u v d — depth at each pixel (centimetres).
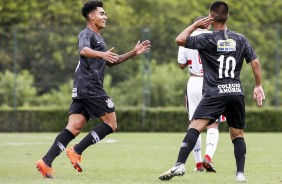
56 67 7450
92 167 3266
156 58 7594
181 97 7619
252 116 7100
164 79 7588
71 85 7469
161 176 2553
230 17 9631
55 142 2764
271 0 10125
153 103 7594
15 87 7369
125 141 5353
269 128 7094
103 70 2783
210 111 2545
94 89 2759
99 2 2788
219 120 3170
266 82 7988
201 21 2567
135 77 7594
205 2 9806
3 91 7375
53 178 2731
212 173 3052
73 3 9531
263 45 8069
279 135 6319
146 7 9800
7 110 7175
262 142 5212
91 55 2634
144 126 7100
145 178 2775
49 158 2741
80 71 2766
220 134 6419
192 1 9825
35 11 9525
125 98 7562
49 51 7450
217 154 4128
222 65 2545
